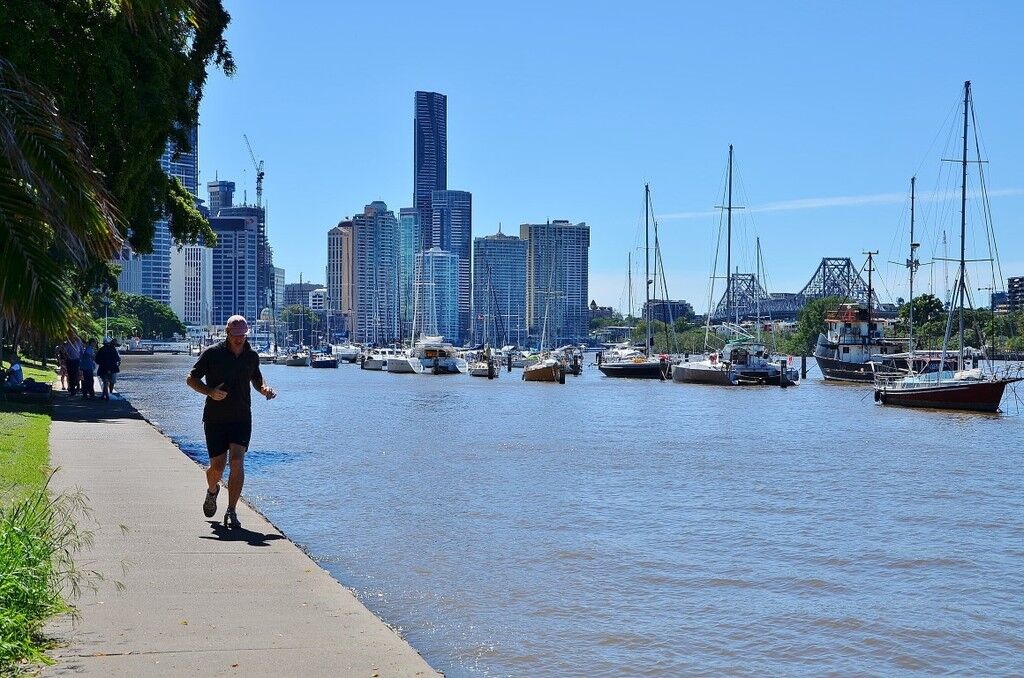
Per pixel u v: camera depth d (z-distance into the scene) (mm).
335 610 9906
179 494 16328
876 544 19734
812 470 32438
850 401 75375
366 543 18453
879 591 15969
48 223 10930
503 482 27531
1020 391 93938
